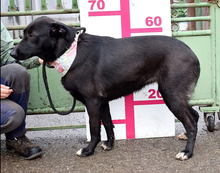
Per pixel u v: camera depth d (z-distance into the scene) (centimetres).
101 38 245
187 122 239
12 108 218
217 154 241
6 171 222
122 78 240
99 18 272
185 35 287
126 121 286
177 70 233
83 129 340
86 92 234
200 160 231
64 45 227
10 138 244
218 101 298
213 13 286
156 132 288
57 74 287
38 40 222
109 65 236
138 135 288
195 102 297
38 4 543
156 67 242
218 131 302
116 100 282
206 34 288
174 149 257
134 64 239
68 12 285
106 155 250
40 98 291
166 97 240
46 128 291
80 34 243
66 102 293
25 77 232
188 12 555
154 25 276
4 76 226
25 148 242
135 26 275
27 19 515
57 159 244
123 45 242
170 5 284
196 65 241
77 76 231
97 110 240
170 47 239
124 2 272
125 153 252
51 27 223
